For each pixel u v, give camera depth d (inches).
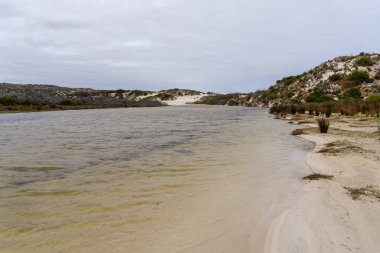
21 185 318.7
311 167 388.8
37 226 217.3
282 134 751.7
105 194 287.9
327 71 2637.8
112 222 223.6
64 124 1103.0
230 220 226.1
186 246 188.1
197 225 218.2
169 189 302.7
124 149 544.1
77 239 197.5
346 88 2176.4
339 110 1306.6
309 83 2706.7
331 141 591.8
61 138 695.7
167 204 260.4
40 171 379.2
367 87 2105.1
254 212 240.5
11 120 1330.0
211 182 326.6
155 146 578.9
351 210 231.3
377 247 176.1
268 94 3380.9
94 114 1919.3
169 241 194.4
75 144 601.9
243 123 1128.2
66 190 300.7
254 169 385.1
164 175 358.0
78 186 314.2
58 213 241.1
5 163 424.2
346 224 207.3
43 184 322.0
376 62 2512.3
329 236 191.8
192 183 323.9
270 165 406.9
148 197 278.7
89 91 5733.3
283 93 2997.0
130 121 1273.4
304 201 259.4
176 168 394.0
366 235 190.7
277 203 259.1
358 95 1964.8
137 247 186.9
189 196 281.0
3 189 304.8
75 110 2667.3
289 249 179.5
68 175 359.6
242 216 233.1
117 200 270.8
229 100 4869.6
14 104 2458.2
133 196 281.6
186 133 805.9
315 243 184.4
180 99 5871.1
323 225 207.9
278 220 222.7
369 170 353.7
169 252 180.9
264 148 542.6
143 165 412.2
